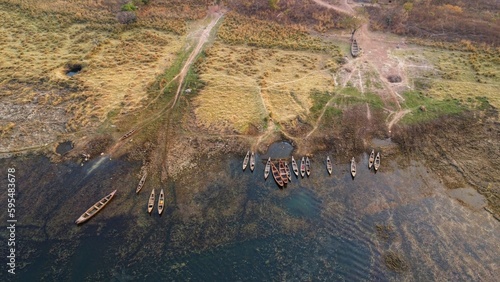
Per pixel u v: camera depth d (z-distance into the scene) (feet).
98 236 125.08
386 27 245.86
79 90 188.24
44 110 176.24
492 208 137.80
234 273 117.19
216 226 129.49
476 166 153.99
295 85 194.90
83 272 115.85
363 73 204.85
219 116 174.29
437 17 253.03
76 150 155.94
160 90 189.78
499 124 172.35
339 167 152.87
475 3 273.75
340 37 237.66
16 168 148.15
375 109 180.75
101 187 141.28
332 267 119.44
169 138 163.02
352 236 127.95
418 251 124.16
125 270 116.57
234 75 201.36
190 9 263.70
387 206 138.00
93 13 251.60
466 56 219.82
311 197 140.36
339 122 173.58
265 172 147.95
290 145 161.79
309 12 260.83
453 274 118.42
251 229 129.08
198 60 212.02
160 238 125.18
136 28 241.35
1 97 182.39
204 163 152.56
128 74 200.23
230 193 140.87
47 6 257.96
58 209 133.08
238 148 158.92
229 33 238.89
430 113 178.60
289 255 122.31
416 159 157.48
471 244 126.41
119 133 164.55
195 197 138.92
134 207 134.41
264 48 226.38
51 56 212.43
